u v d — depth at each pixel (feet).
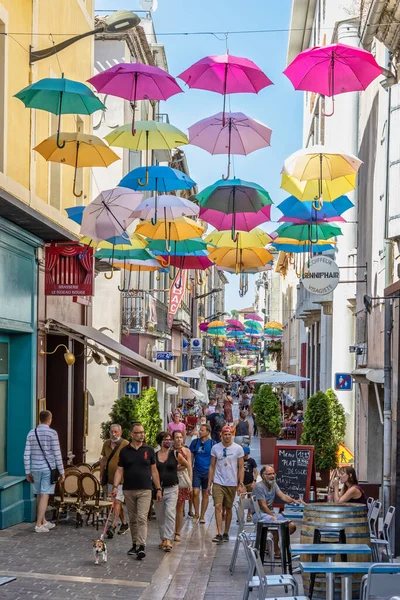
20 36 50.60
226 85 37.55
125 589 36.65
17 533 48.34
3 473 51.72
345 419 87.35
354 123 89.86
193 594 36.58
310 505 37.70
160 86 38.83
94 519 53.11
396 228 48.39
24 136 51.78
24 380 52.60
